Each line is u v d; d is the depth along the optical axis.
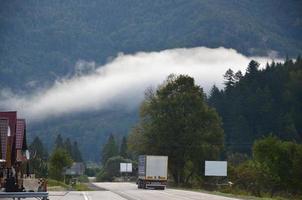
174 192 131.75
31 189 99.75
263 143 154.00
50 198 98.12
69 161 187.25
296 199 140.75
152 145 194.25
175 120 193.00
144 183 155.62
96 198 101.44
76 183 191.25
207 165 172.62
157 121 193.75
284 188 152.12
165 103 193.88
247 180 155.88
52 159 184.75
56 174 183.38
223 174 171.25
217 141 194.00
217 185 175.00
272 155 152.12
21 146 120.94
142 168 158.38
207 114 195.12
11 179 80.50
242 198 107.88
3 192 72.94
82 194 117.88
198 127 193.62
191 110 194.75
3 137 100.06
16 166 118.88
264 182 151.25
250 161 168.12
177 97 194.50
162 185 154.88
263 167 151.88
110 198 101.69
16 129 119.50
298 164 149.00
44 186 92.06
